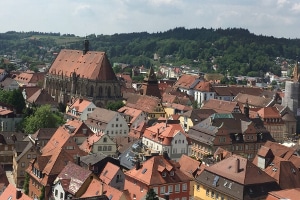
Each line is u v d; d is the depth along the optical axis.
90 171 120.12
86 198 93.62
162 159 130.62
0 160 186.12
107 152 179.75
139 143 186.25
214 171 126.06
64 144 163.25
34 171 145.12
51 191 132.38
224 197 119.56
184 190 128.38
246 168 119.50
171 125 198.38
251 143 199.50
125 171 142.00
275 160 135.88
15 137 191.12
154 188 123.00
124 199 106.31
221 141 192.88
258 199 114.56
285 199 99.56
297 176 131.62
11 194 107.25
